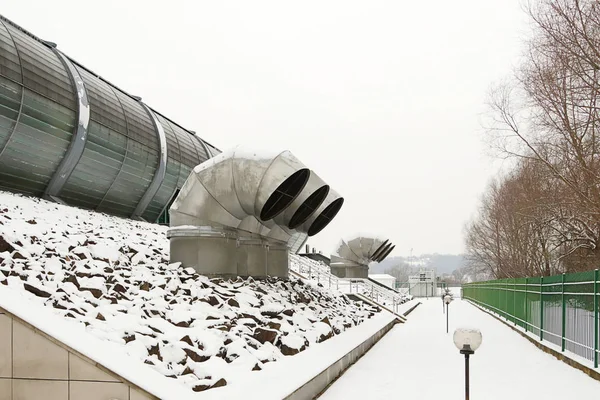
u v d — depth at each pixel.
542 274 35.94
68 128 19.34
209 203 15.34
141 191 24.83
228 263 15.44
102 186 22.17
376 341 19.36
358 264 44.75
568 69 16.80
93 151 20.73
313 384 9.46
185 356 8.54
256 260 18.14
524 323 22.14
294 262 39.16
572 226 25.06
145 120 25.14
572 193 20.80
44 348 7.21
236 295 13.70
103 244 14.56
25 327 7.31
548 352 16.17
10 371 7.27
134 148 23.30
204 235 15.21
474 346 7.99
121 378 6.92
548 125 18.89
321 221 21.59
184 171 28.48
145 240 18.75
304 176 16.72
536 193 26.58
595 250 24.77
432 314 37.44
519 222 35.91
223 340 10.03
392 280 81.56
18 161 17.84
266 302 14.41
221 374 8.35
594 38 16.14
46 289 9.25
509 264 44.59
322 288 25.58
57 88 18.97
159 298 11.49
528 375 12.27
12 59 17.27
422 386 10.86
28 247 11.62
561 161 20.25
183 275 14.19
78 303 9.27
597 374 11.59
